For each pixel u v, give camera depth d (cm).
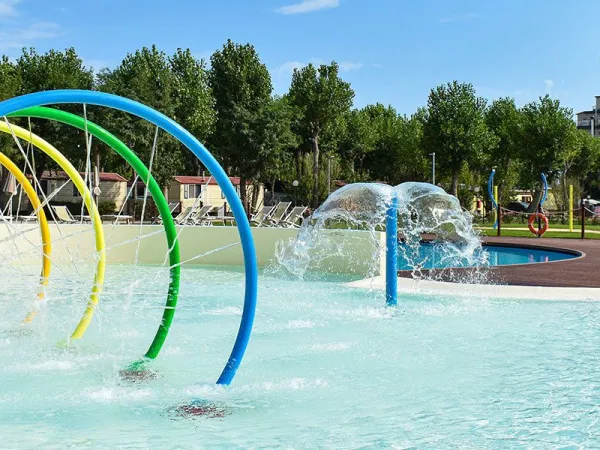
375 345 655
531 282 1073
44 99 407
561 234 2547
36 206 711
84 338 690
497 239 2241
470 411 449
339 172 5256
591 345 649
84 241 1563
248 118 4256
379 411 451
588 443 386
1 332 712
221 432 410
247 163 4319
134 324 770
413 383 520
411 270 1273
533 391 496
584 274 1179
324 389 505
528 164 4741
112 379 533
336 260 1307
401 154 5609
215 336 704
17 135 596
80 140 3200
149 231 1537
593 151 5494
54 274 1264
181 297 984
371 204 968
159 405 466
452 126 4541
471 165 4916
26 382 523
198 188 4638
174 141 3831
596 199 6144
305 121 4950
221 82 4388
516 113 4934
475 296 949
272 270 1358
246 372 554
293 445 387
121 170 4641
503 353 618
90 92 423
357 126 5941
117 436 402
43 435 404
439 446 384
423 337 691
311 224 1343
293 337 695
